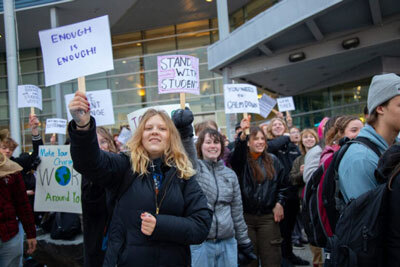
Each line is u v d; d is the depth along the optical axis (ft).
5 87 77.82
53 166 12.34
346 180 5.84
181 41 71.10
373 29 32.35
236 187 10.46
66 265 11.94
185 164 6.54
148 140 6.49
